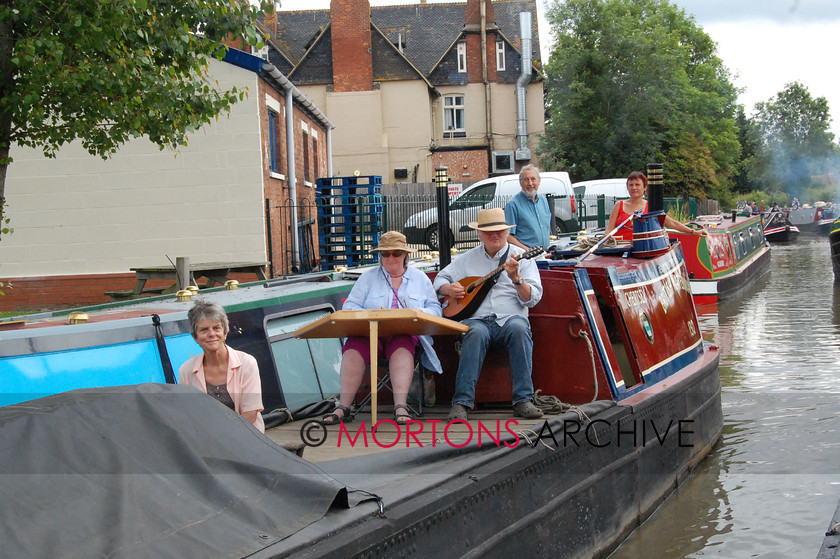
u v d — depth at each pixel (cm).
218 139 1525
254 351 589
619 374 638
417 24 4406
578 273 624
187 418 366
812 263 2828
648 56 3700
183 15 876
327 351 670
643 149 3784
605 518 574
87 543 295
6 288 1538
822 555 484
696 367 773
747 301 1820
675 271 808
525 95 4041
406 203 2008
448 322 559
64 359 471
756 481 702
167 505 323
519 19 4088
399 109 3825
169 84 868
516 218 791
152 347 517
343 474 417
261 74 1565
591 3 3666
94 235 1539
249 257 1536
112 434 342
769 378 1049
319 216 1847
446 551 410
